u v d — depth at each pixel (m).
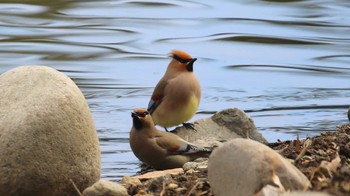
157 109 14.60
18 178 8.59
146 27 23.31
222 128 13.69
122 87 18.47
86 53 20.92
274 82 19.03
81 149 8.84
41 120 8.65
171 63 14.74
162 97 14.60
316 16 24.17
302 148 9.73
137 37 22.38
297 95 18.09
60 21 23.75
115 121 16.05
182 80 14.50
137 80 18.97
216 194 7.35
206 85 18.88
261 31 22.81
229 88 18.66
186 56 14.65
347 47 21.44
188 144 12.99
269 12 24.67
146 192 8.76
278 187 6.97
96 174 9.02
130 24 23.62
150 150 12.93
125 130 15.41
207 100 17.84
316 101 17.61
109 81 18.89
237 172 7.19
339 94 18.12
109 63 20.22
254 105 17.44
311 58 20.72
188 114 14.59
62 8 25.00
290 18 24.00
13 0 25.36
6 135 8.63
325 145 9.79
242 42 22.05
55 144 8.69
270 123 15.99
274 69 19.95
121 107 17.12
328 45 21.61
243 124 13.61
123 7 25.36
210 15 24.44
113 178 12.52
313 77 19.44
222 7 25.30
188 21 23.88
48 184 8.68
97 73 19.48
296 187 7.11
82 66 20.03
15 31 22.62
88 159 8.91
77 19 23.92
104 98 17.73
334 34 22.48
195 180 8.91
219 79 19.30
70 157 8.76
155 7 25.50
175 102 14.48
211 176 7.40
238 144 7.30
